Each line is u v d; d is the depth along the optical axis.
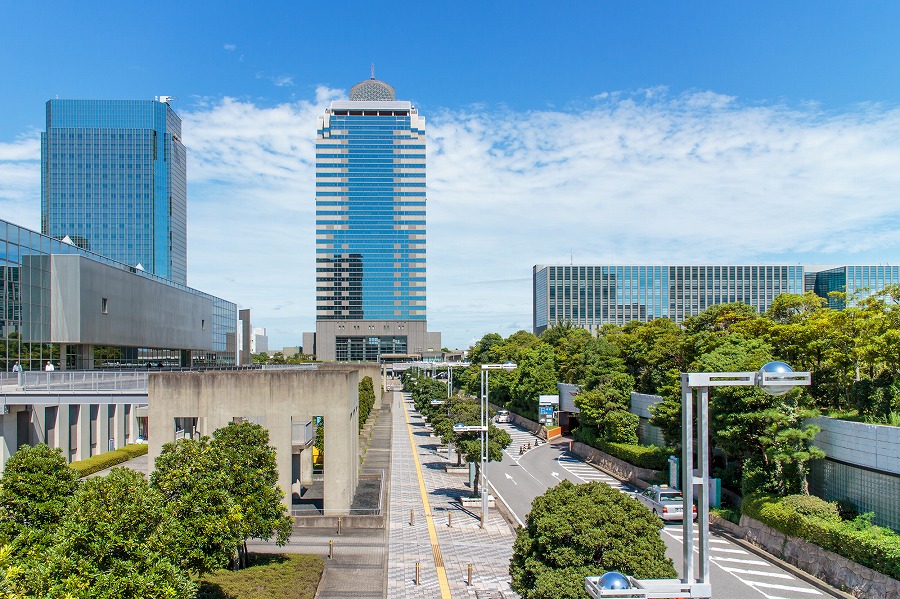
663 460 45.56
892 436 27.38
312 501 39.97
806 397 34.94
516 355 107.19
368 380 91.56
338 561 30.00
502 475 52.69
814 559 28.30
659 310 162.75
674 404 42.25
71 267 49.56
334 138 187.75
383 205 187.50
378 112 189.88
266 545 32.25
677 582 12.22
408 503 42.12
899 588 23.31
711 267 163.12
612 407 55.81
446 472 53.06
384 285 187.00
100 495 16.81
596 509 20.28
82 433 45.84
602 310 162.75
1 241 43.28
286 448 37.47
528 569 20.41
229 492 24.66
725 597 25.77
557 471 54.59
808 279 163.38
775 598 25.61
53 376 40.44
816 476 33.28
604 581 12.13
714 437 37.03
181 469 22.62
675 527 36.78
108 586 15.34
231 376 37.66
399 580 27.48
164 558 17.02
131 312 60.28
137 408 56.09
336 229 186.88
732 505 37.81
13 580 14.25
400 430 80.62
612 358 62.09
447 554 31.22
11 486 20.89
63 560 15.10
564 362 86.00
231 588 23.83
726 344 39.69
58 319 49.19
